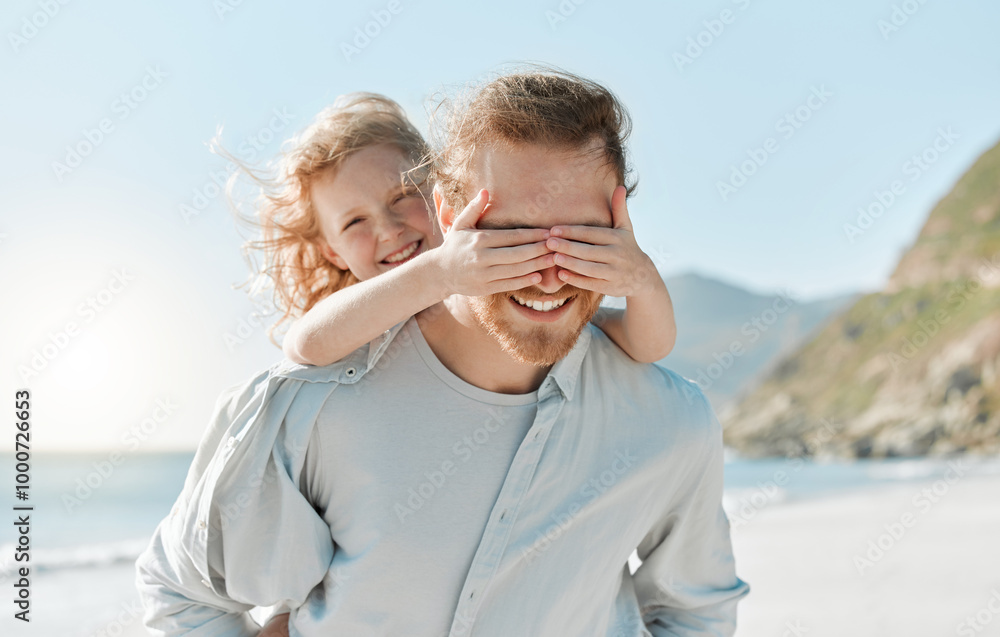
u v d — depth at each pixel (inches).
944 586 292.8
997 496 539.8
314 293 113.0
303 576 57.9
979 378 1244.5
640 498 61.2
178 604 62.6
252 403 57.7
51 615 298.8
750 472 1002.1
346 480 57.2
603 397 60.6
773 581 320.8
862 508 554.6
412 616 57.3
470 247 50.3
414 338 58.8
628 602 68.3
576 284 50.6
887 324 1521.9
